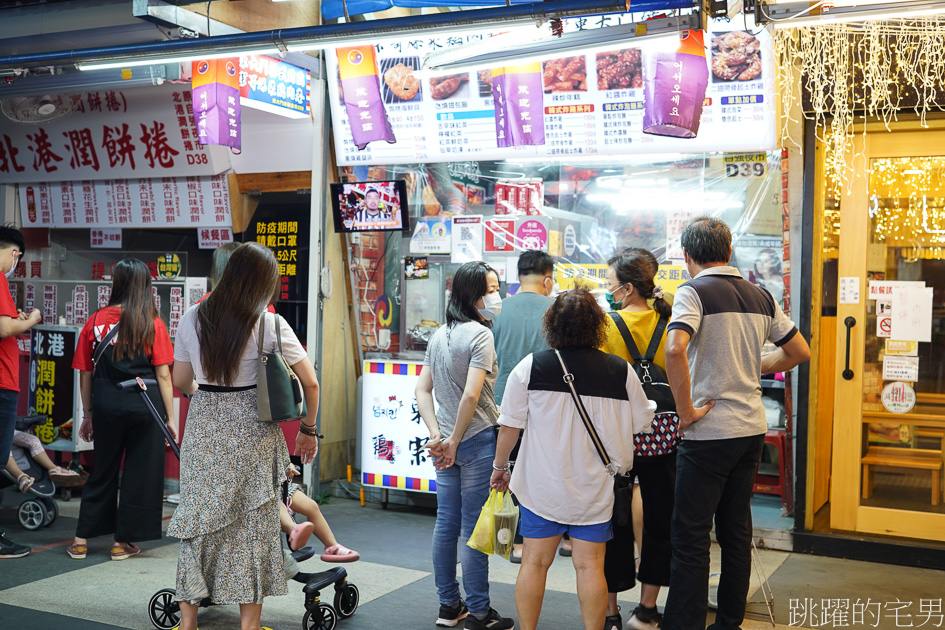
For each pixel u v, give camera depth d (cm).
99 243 664
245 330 313
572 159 533
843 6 353
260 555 316
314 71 568
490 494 340
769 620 376
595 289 536
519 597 312
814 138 465
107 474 457
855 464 480
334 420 607
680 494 330
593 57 494
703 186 514
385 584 421
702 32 384
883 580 430
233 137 504
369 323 598
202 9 470
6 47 536
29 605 384
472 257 568
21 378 640
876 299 476
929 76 434
